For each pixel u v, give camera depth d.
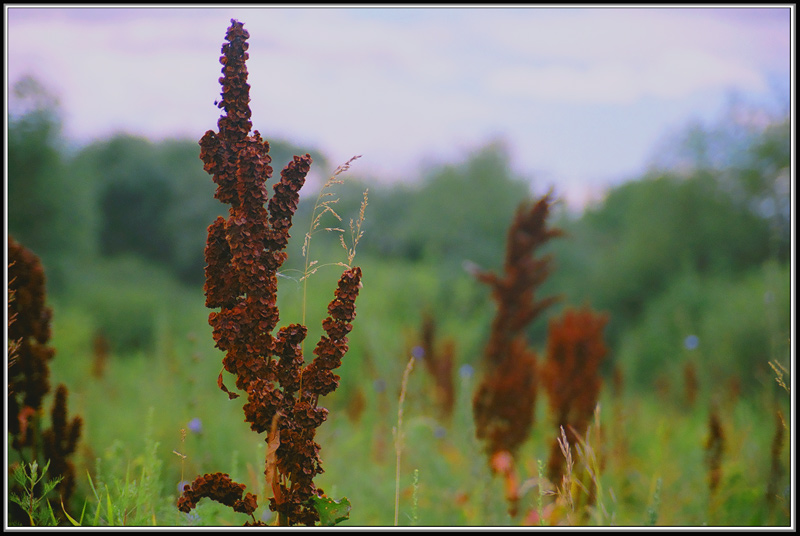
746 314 11.93
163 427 5.11
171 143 37.28
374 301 12.86
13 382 2.71
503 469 4.32
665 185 24.84
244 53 2.04
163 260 34.69
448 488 5.02
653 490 4.63
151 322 18.22
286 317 10.09
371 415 7.82
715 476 4.23
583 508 3.83
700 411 8.34
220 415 5.59
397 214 33.28
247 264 1.99
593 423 4.34
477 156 31.41
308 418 2.08
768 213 21.16
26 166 18.66
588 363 4.46
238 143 2.02
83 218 20.95
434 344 8.19
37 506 2.63
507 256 5.64
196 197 35.34
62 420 2.79
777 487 3.96
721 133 23.88
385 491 4.89
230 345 2.02
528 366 4.67
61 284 19.02
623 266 25.16
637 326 21.59
